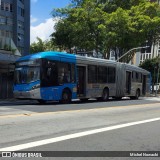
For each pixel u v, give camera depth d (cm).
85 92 2366
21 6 6297
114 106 2050
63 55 2178
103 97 2616
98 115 1488
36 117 1304
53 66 2091
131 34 3803
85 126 1135
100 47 3966
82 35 3944
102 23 3894
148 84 3616
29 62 2088
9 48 2850
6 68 2720
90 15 3903
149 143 883
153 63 5625
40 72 2027
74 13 4028
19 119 1229
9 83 2777
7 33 5941
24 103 2228
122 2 4125
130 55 4144
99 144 843
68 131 1016
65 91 2186
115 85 2786
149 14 4031
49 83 2061
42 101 2247
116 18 3722
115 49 4088
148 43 4419
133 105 2231
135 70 3216
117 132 1038
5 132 954
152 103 2581
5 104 2095
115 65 2789
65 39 4209
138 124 1245
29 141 841
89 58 2425
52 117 1330
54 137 908
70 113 1504
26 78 2086
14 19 6078
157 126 1208
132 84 3144
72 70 2244
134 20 3881
